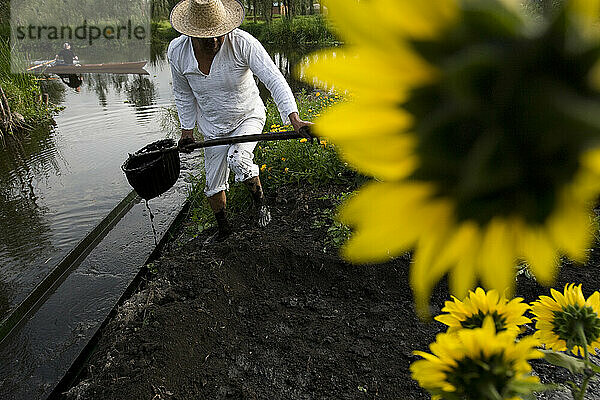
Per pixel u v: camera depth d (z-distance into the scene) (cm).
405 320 304
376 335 295
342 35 22
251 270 354
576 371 82
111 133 852
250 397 261
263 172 494
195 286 342
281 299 334
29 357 336
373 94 22
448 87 21
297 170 489
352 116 22
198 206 496
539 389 50
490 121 22
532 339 51
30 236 489
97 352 305
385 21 22
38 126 923
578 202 23
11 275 429
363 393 258
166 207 528
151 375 270
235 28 339
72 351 338
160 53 2248
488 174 22
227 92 362
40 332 357
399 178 23
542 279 25
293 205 445
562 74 21
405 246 24
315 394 262
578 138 21
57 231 497
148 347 286
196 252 398
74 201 564
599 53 21
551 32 21
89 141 809
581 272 305
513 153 22
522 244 24
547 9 22
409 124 22
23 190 609
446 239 24
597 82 21
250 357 289
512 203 23
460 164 22
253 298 337
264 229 411
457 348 52
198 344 296
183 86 373
